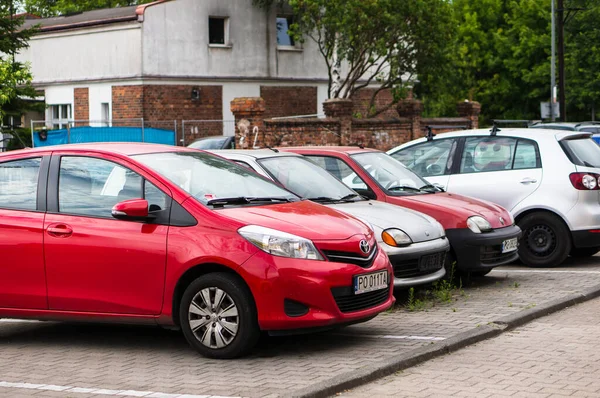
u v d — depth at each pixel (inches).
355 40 1594.5
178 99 1611.7
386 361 316.2
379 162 516.7
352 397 282.5
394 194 493.7
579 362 325.4
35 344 372.5
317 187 457.7
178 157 369.7
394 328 384.5
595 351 342.3
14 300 357.7
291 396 274.5
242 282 327.3
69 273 348.8
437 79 1669.5
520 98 2854.3
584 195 550.3
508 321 387.5
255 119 1103.0
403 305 440.8
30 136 1413.6
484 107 2883.9
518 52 2743.6
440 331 375.2
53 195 358.9
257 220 333.1
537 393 285.7
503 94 2837.1
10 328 409.4
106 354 349.4
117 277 342.0
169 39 1594.5
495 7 2984.7
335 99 1187.3
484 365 322.7
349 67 1820.9
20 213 360.2
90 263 345.4
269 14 1720.0
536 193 557.6
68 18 1844.2
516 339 366.3
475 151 579.2
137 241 339.3
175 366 325.4
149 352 350.3
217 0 1647.4
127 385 299.4
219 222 332.5
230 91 1675.7
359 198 468.8
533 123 1274.6
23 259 355.3
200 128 1631.4
